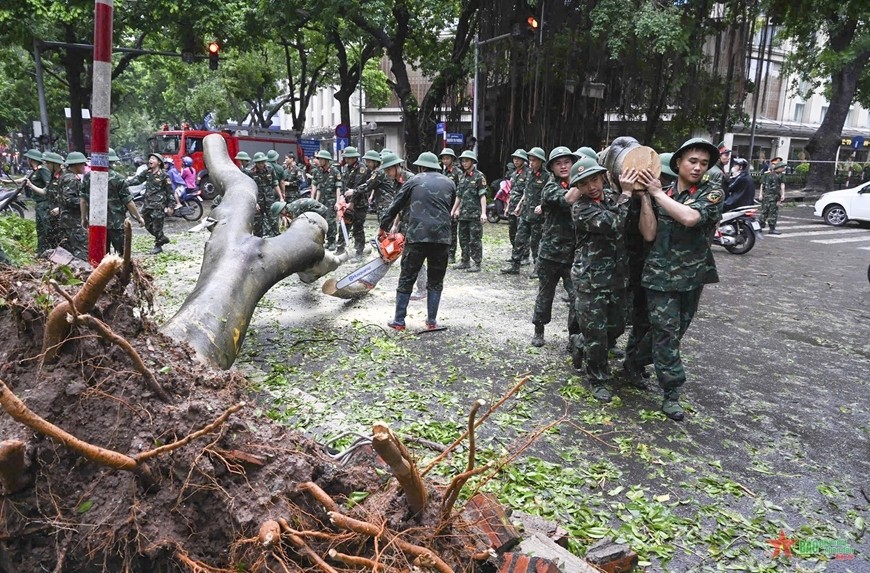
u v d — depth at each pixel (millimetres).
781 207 24312
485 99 19438
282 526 1928
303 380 5051
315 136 50156
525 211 9266
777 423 4578
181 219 17328
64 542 2014
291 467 2111
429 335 6445
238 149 26219
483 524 2455
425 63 22250
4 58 23719
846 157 35406
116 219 8758
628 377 5223
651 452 4031
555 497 3381
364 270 7574
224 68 31812
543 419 4473
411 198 6352
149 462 2043
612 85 17609
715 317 7656
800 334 6965
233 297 4238
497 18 17953
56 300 2273
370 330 6520
